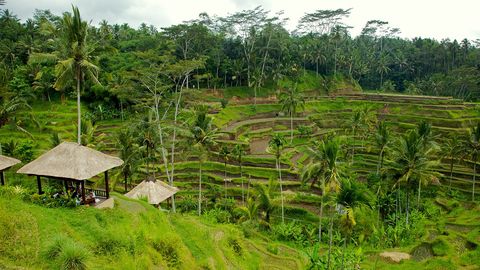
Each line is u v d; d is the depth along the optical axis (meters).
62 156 25.02
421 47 149.88
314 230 45.53
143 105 55.19
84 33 36.09
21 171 24.70
